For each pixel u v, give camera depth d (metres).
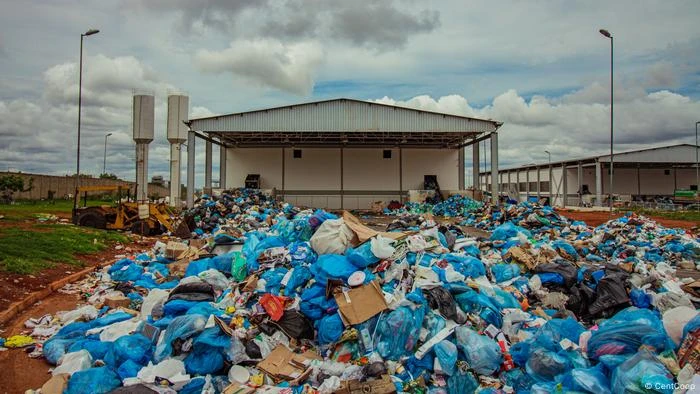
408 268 7.20
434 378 5.29
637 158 44.56
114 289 9.16
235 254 8.95
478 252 9.73
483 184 74.88
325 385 4.96
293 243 8.93
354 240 7.93
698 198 44.03
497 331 5.89
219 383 5.22
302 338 6.13
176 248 11.66
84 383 4.95
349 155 36.12
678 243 14.58
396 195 36.16
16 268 9.98
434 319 5.88
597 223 26.11
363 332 5.74
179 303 6.65
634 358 4.19
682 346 4.26
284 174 36.00
